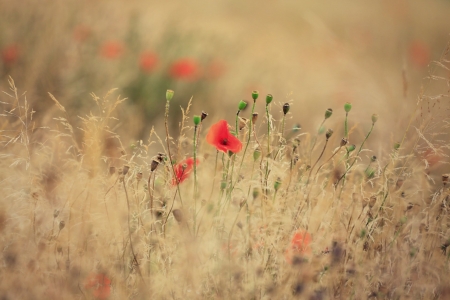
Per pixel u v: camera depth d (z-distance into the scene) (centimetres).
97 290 318
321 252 323
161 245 325
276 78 735
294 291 318
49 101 418
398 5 1426
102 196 333
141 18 639
